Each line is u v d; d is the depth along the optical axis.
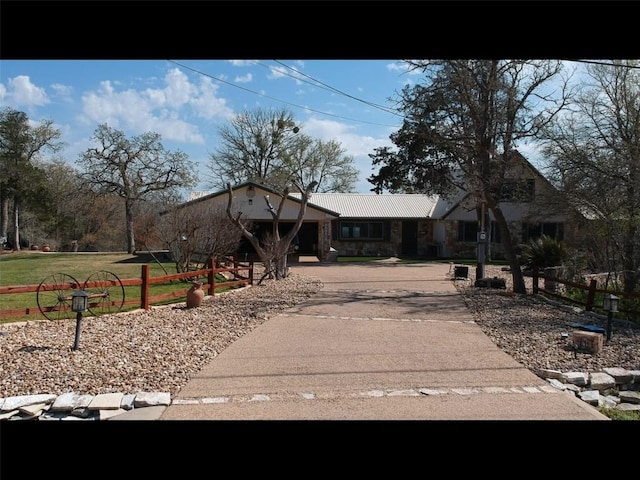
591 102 17.41
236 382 6.80
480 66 16.66
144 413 5.75
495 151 17.06
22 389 6.41
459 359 8.03
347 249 38.50
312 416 5.67
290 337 9.45
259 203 29.62
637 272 14.75
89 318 10.66
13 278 20.39
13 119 43.62
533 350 8.71
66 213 49.31
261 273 21.55
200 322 10.60
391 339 9.39
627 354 8.63
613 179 15.30
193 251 18.42
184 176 40.31
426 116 17.53
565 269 18.25
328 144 56.09
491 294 16.30
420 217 37.91
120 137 39.44
